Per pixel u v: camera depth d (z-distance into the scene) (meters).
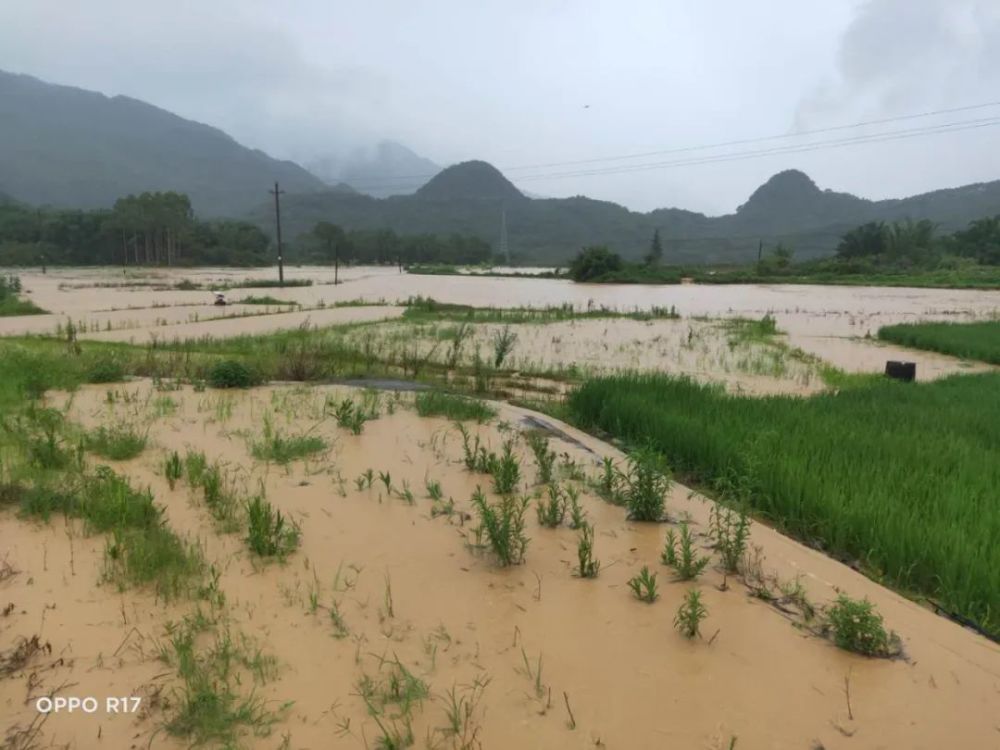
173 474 5.43
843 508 4.76
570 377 12.03
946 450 6.16
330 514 4.98
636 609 3.73
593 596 3.86
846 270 56.94
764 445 5.95
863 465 5.61
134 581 3.79
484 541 4.56
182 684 2.92
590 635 3.45
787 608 3.80
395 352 14.35
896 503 4.80
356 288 43.66
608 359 14.63
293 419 7.82
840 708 2.95
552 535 4.74
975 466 5.62
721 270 64.81
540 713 2.82
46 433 6.12
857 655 3.37
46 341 15.45
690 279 52.06
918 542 4.25
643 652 3.31
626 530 4.88
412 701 2.85
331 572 4.04
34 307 24.73
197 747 2.56
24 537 4.35
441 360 13.81
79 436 6.61
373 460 6.36
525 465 6.36
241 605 3.61
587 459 6.62
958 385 10.42
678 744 2.67
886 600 3.95
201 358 12.28
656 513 5.04
